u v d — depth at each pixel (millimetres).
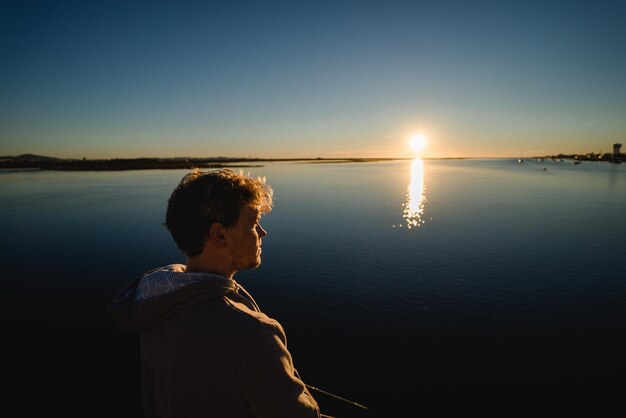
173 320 989
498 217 29500
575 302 12336
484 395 7723
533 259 17469
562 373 8438
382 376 8312
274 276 14898
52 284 13797
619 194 46969
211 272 1129
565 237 22219
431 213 31672
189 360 940
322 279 14531
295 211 32906
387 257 17781
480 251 18938
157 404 1093
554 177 84375
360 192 50531
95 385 7762
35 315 11047
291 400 993
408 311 11617
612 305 12031
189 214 1092
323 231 24188
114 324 10406
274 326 1048
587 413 7238
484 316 11266
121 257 17672
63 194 46781
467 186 60562
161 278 1059
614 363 8789
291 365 1063
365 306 11992
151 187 57812
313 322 10891
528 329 10453
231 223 1111
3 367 8391
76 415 6914
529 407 7383
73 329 10156
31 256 17906
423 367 8648
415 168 156875
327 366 8695
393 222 27391
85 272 15281
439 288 13609
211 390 940
